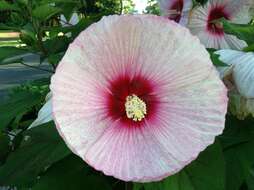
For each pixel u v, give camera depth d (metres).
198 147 0.41
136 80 0.43
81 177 0.47
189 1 0.65
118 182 0.50
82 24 0.61
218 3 0.67
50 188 0.46
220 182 0.43
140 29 0.40
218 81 0.41
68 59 0.38
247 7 0.68
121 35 0.40
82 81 0.40
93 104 0.41
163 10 0.71
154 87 0.43
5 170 0.46
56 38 0.62
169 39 0.40
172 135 0.42
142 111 0.43
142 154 0.42
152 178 0.38
